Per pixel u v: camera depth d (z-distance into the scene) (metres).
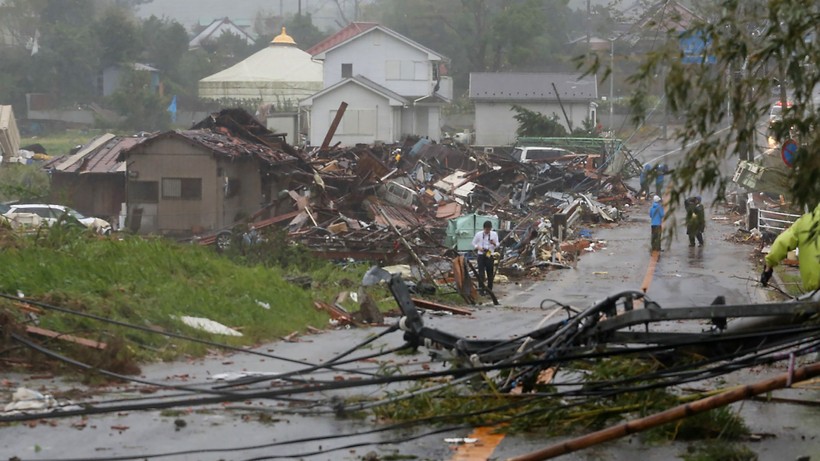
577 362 20.06
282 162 77.62
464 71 190.25
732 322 20.78
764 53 14.00
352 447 17.36
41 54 172.50
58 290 29.41
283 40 196.25
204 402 16.44
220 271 38.91
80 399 21.30
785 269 54.72
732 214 85.88
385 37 155.88
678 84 13.95
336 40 166.12
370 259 58.12
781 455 16.78
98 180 86.06
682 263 60.50
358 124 145.12
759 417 19.89
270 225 63.00
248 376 24.36
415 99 154.62
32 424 19.05
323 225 67.12
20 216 66.06
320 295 42.97
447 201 88.88
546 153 116.06
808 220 23.02
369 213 76.50
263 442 17.91
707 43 14.10
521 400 18.61
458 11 188.75
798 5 13.65
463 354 19.59
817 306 17.11
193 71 199.12
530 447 17.38
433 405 19.23
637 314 18.16
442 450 17.20
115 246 37.22
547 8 178.00
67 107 172.50
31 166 107.62
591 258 64.44
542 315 41.16
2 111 127.69
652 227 63.78
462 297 47.66
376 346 30.73
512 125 155.12
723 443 17.61
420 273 53.59
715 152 14.16
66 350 25.00
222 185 73.06
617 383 17.59
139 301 31.12
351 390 22.73
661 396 18.66
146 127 168.38
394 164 101.50
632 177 111.94
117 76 177.75
